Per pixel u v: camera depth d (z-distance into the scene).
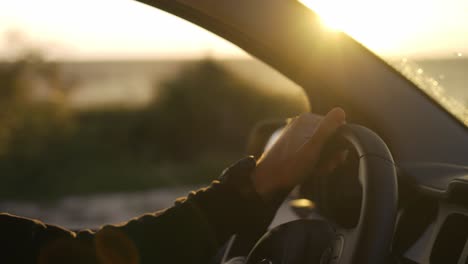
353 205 1.37
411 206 1.35
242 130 15.82
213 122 15.88
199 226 1.12
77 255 1.13
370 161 1.07
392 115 1.48
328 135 1.10
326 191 1.44
